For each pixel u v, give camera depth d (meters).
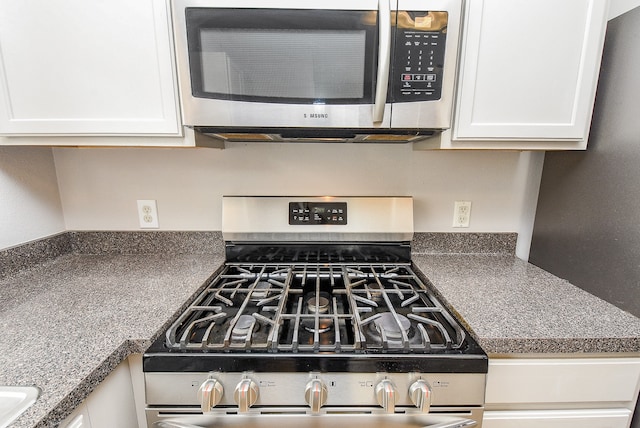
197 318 0.78
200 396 0.62
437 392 0.65
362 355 0.64
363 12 0.76
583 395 0.72
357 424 0.66
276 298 0.88
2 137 0.87
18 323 0.72
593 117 0.90
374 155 1.18
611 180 0.85
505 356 0.70
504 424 0.73
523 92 0.84
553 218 1.07
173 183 1.21
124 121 0.85
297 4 0.76
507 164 1.19
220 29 0.77
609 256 0.85
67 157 1.18
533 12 0.81
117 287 0.92
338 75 0.79
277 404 0.65
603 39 0.82
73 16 0.80
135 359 0.71
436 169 1.20
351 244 1.16
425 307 0.85
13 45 0.81
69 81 0.83
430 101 0.81
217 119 0.81
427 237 1.24
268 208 1.14
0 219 0.98
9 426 0.45
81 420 0.56
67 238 1.21
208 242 1.24
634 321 0.74
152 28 0.80
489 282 0.97
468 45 0.81
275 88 0.80
